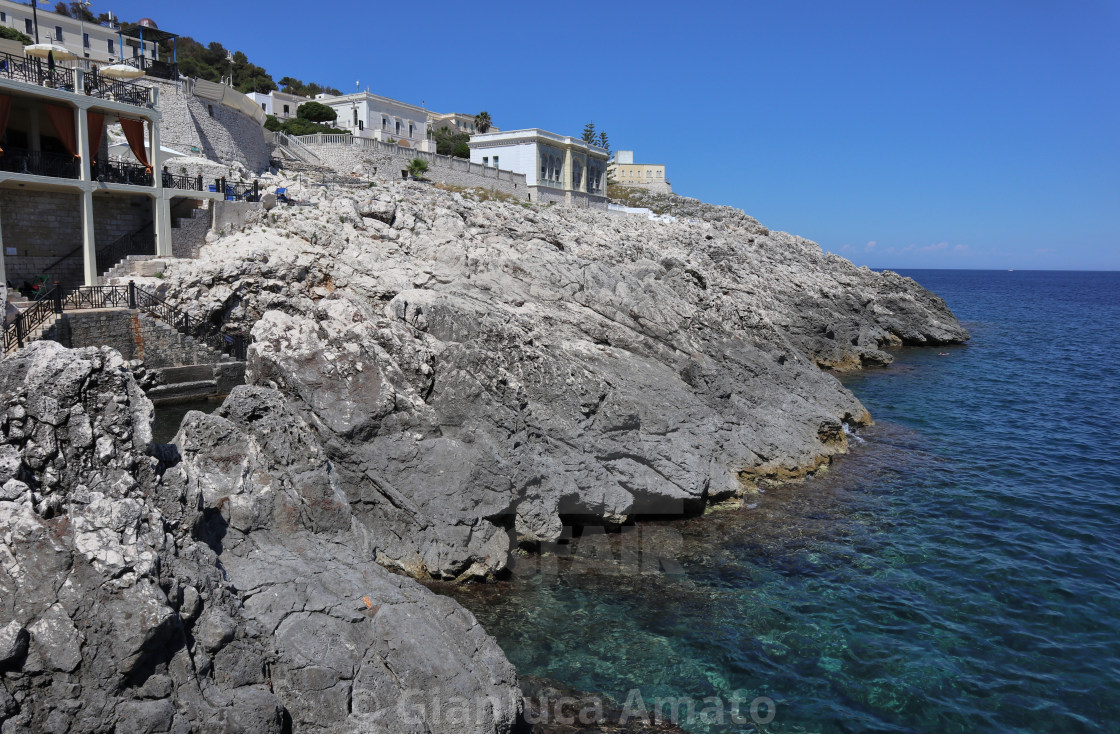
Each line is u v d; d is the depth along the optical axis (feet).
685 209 311.27
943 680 48.80
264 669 33.96
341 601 38.17
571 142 264.11
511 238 122.62
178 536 35.14
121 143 128.88
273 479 43.29
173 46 155.94
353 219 105.50
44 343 34.83
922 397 138.31
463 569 56.95
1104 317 334.65
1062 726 44.73
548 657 48.73
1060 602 59.52
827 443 98.73
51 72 96.37
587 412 71.72
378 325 64.44
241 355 94.99
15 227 95.66
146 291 91.71
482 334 69.92
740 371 97.60
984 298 478.59
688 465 73.82
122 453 34.24
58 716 28.07
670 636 52.29
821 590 60.18
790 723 44.04
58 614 28.66
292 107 293.64
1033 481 89.10
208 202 111.24
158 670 30.32
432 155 203.41
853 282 230.48
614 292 95.30
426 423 59.93
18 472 30.96
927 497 82.64
